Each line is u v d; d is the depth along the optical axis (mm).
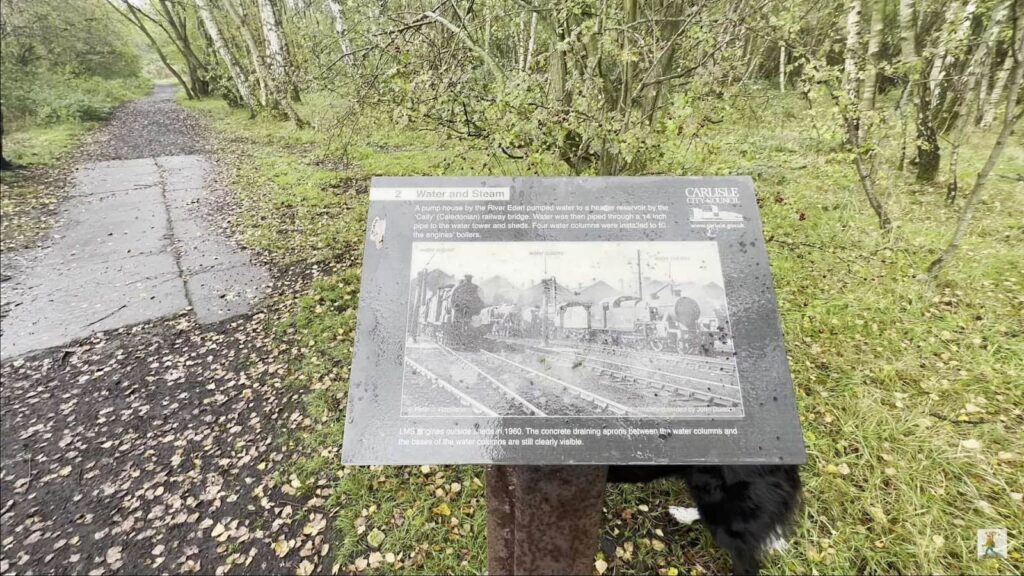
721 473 2232
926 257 4820
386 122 4422
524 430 1648
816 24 5871
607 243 1832
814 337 3943
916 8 6270
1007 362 3521
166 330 5367
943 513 2600
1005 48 8188
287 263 6574
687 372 1692
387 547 2883
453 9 4500
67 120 17000
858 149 4363
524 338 1744
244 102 19062
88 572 3025
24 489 3631
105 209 9031
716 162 4027
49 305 5914
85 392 4547
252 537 3121
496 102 3443
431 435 1650
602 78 4113
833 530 2588
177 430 4051
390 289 1815
